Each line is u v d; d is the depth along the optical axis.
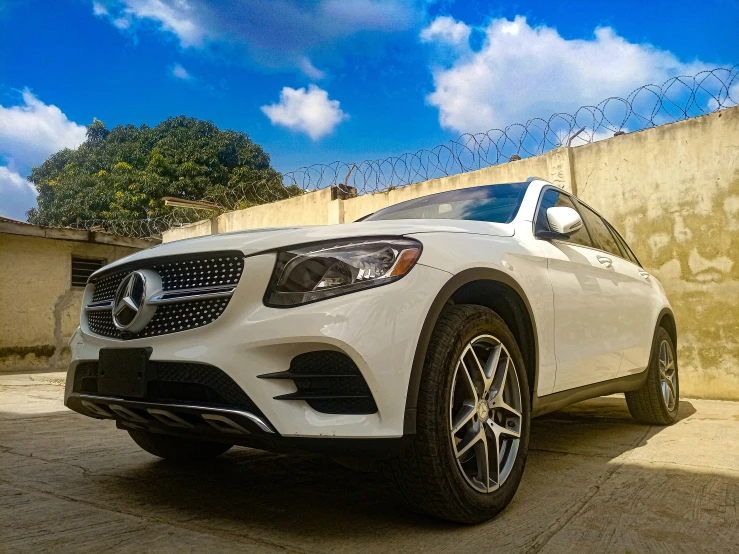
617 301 3.36
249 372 1.76
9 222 10.12
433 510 1.89
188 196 26.27
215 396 1.84
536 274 2.56
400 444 1.76
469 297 2.27
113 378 2.05
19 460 2.93
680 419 4.21
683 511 2.07
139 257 2.16
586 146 5.94
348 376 1.77
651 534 1.84
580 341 2.88
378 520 2.00
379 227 2.04
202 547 1.70
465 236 2.26
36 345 10.70
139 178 26.41
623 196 5.70
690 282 5.32
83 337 2.31
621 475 2.60
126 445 3.33
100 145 33.50
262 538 1.79
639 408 3.92
